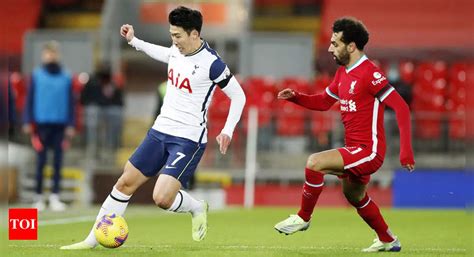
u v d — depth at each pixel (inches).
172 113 1007.0
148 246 1112.2
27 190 2394.2
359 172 1001.5
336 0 3914.9
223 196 2429.9
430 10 3836.1
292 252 1032.2
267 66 3093.0
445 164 2426.2
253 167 2436.0
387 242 1064.2
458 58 3688.5
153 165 1013.8
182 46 989.2
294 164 2463.1
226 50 3880.4
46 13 3907.5
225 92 1010.7
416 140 2439.7
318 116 2450.8
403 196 2379.4
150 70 3890.3
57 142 2027.6
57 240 1210.6
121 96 2453.2
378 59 3713.1
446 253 1064.8
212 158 2476.6
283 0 3939.5
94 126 2436.0
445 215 1987.0
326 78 2687.0
